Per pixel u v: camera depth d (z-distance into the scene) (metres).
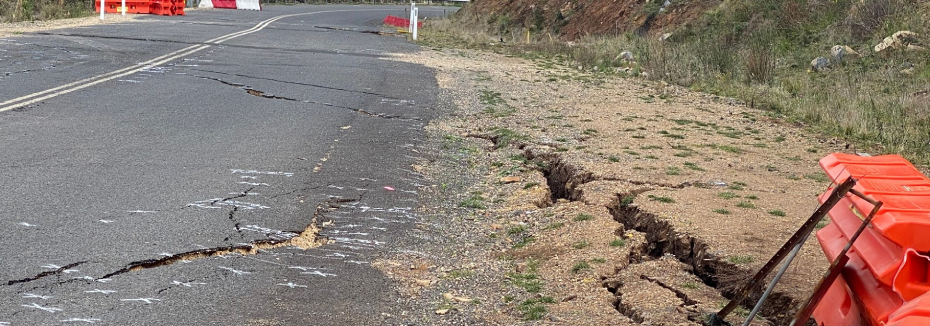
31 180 6.74
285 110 10.94
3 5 26.41
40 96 10.80
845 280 3.42
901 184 3.56
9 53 15.13
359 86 13.66
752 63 17.42
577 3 32.03
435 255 5.66
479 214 6.79
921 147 10.59
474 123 10.91
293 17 36.81
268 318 4.36
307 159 8.19
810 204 7.21
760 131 11.36
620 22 28.41
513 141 9.70
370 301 4.71
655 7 27.44
